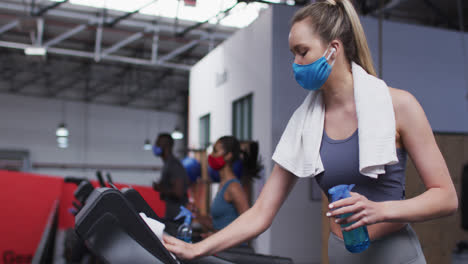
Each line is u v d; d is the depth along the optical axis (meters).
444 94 6.26
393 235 0.95
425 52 6.19
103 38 14.88
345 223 0.79
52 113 19.19
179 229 1.13
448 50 6.34
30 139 18.80
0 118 18.42
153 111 20.62
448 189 0.84
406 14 10.86
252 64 5.85
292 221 5.11
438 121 6.19
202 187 6.46
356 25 0.96
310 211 5.20
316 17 0.92
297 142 1.01
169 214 1.26
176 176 3.15
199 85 8.57
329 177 0.97
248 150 3.09
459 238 4.04
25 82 18.53
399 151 0.91
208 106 7.94
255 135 5.57
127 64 17.61
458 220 4.06
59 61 17.38
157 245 0.69
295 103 5.30
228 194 2.37
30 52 8.71
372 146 0.86
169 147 3.34
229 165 2.44
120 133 20.11
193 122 8.88
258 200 1.10
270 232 5.02
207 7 10.86
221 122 7.19
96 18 12.01
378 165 0.87
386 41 5.96
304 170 1.00
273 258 1.18
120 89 19.97
